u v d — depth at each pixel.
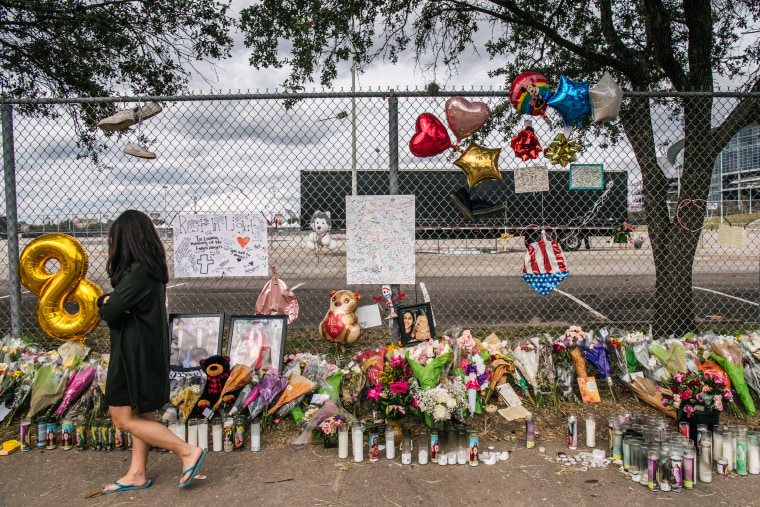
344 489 2.66
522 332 5.86
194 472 2.64
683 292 4.91
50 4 5.52
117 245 2.57
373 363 3.76
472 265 13.41
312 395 3.61
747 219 5.68
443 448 2.97
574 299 8.24
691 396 3.10
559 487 2.68
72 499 2.57
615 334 4.67
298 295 8.69
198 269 4.07
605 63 5.23
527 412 3.64
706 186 4.83
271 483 2.73
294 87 6.00
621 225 4.98
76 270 3.77
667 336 4.93
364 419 3.47
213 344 3.82
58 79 6.09
